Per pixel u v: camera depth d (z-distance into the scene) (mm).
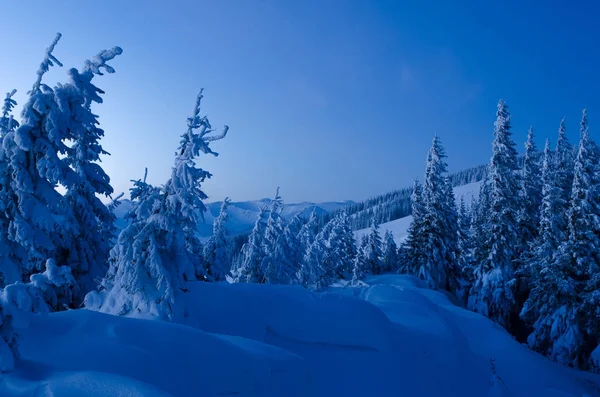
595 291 25609
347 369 11977
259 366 8719
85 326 8062
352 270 54219
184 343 8375
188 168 11719
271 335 12602
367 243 60688
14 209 14453
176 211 11812
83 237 17516
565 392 17297
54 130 14023
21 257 14789
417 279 40938
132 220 12594
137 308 11289
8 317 6398
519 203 38781
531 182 40375
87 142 18266
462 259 47250
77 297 16469
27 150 13875
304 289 15094
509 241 35188
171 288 11219
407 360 13711
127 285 11281
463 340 17938
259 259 33875
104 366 6871
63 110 14078
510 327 34969
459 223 56719
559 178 38312
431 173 43719
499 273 34688
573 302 27281
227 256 28984
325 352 12469
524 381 17391
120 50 14492
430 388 13180
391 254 68500
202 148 11922
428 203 43344
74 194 17500
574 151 41750
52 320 8211
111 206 20422
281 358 9562
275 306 13539
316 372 11305
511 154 35938
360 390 11344
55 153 14375
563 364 26344
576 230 28203
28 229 14195
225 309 12805
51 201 14734
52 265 6664
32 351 7117
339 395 10742
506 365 18250
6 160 14320
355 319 13773
